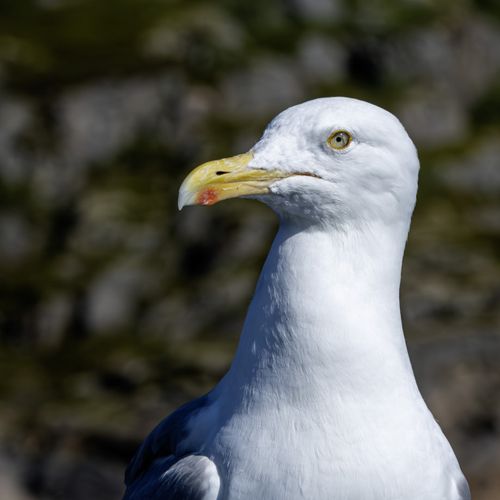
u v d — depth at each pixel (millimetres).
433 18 23688
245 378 5715
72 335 17719
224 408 5844
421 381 14438
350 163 5688
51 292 18125
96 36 22766
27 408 15508
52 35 22766
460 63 22938
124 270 18234
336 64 22594
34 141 20453
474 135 21484
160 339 16734
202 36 22266
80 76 21297
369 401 5551
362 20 23500
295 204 5750
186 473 5773
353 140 5688
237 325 16344
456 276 16641
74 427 14750
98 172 20453
